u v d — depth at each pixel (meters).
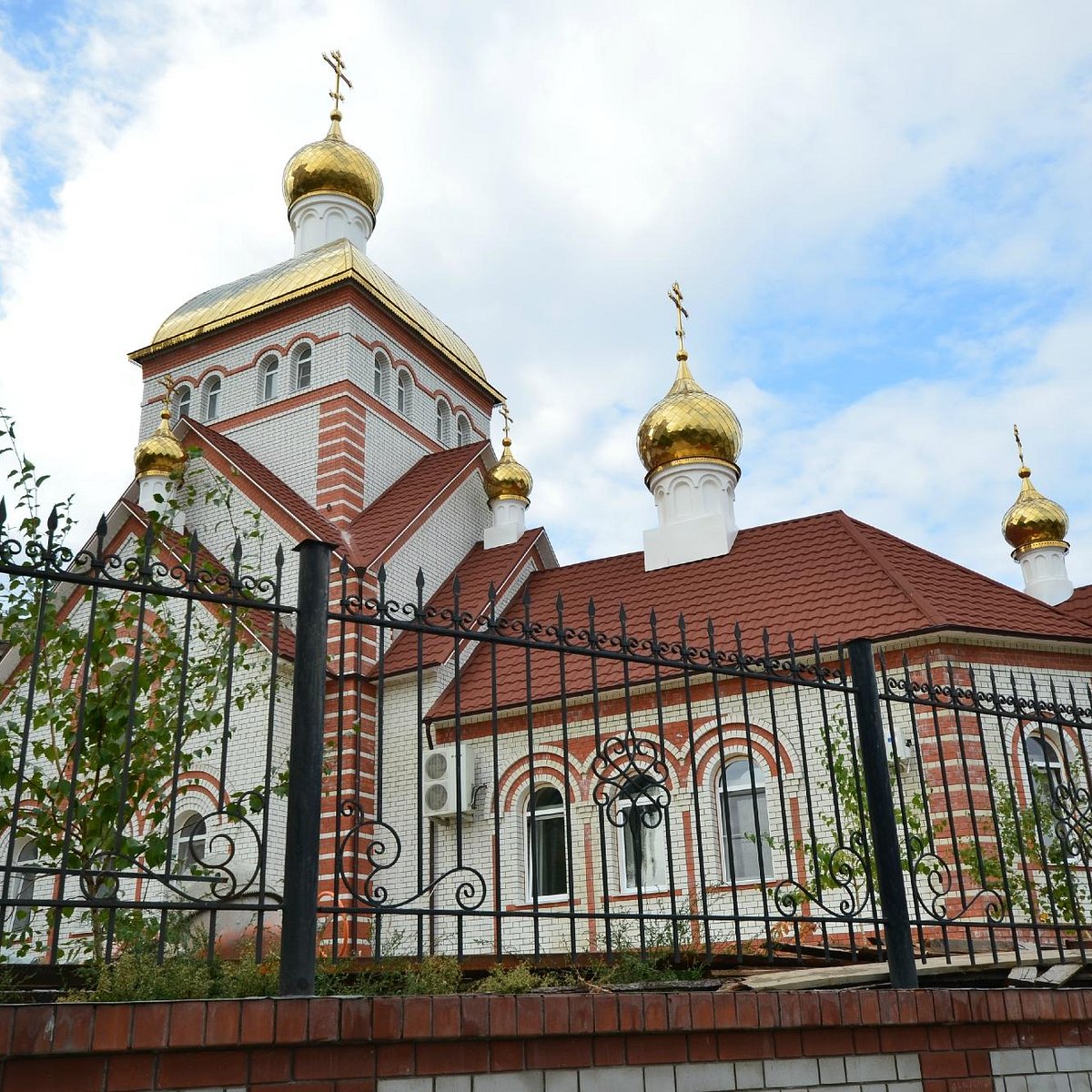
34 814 7.94
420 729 5.55
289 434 24.86
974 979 7.85
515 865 18.09
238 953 7.38
